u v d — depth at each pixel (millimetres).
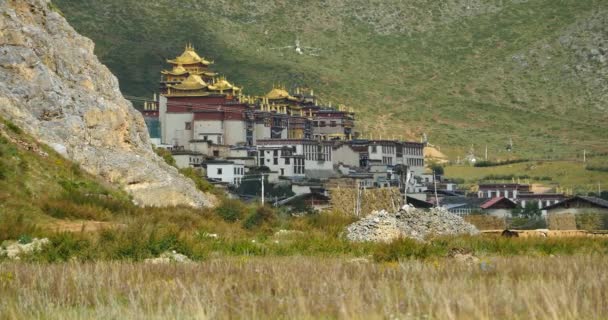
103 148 166000
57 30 175125
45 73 160750
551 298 52531
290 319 50906
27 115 153375
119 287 61781
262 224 150250
